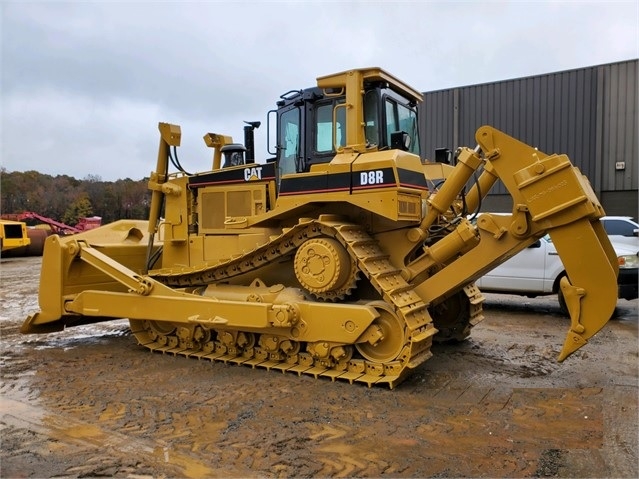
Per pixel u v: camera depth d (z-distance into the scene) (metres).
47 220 27.58
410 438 3.88
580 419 4.23
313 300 5.60
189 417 4.32
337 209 5.72
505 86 19.17
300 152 6.09
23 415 4.42
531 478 3.28
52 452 3.69
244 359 5.89
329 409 4.46
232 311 5.61
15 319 9.14
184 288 6.86
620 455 3.58
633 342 6.98
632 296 8.65
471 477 3.30
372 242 5.45
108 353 6.55
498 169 4.82
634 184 17.41
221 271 6.36
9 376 5.57
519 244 4.87
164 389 5.06
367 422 4.18
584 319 4.45
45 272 6.85
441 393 4.86
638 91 17.25
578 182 4.35
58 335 7.71
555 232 4.48
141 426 4.15
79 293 6.84
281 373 5.50
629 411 4.40
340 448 3.72
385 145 5.69
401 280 5.26
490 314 9.35
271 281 6.23
